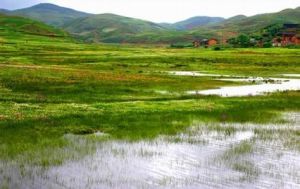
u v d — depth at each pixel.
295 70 105.06
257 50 189.25
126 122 34.06
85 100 45.59
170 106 42.41
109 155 24.56
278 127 33.69
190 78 73.50
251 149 26.53
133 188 19.41
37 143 26.70
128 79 64.88
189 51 176.12
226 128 32.78
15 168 21.67
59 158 23.50
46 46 163.12
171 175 21.34
